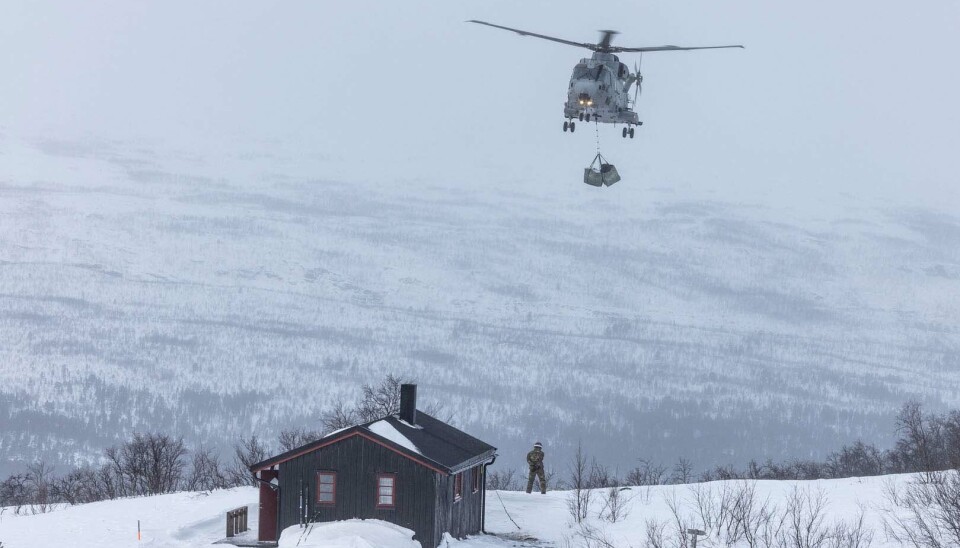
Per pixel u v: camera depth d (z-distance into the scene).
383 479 142.62
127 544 142.75
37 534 152.00
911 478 169.25
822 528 140.12
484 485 167.25
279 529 144.00
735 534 139.12
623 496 182.12
